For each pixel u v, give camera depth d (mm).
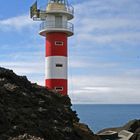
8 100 18375
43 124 17688
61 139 17516
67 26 39938
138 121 49062
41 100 20953
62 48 39781
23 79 22438
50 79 39344
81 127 22266
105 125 109938
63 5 39812
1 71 21375
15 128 15531
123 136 45094
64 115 21297
